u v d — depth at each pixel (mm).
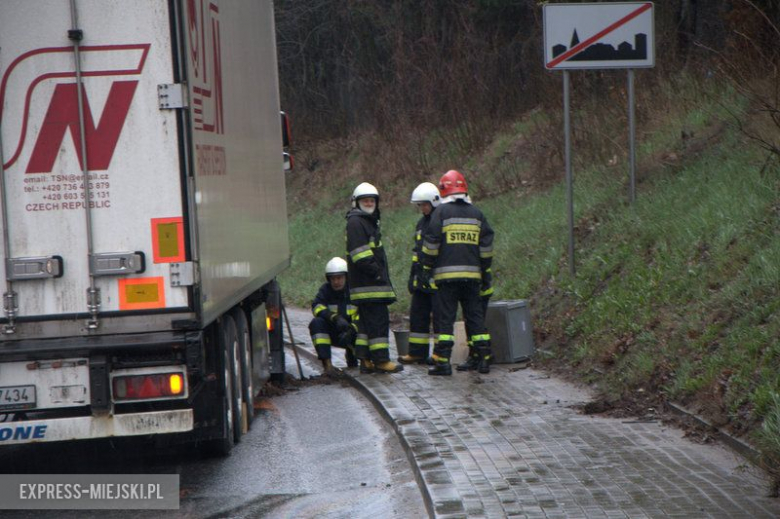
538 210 35531
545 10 26594
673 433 16484
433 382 22922
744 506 12320
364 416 20938
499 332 24438
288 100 80250
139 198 14820
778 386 15094
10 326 14805
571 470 14414
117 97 14781
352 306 26703
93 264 14758
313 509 14461
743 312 18266
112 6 14734
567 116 27234
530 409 19156
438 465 15078
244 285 19094
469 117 54656
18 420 15031
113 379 14992
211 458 17922
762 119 27172
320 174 72625
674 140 32750
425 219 25781
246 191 19797
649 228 25828
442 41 60094
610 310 23078
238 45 19672
